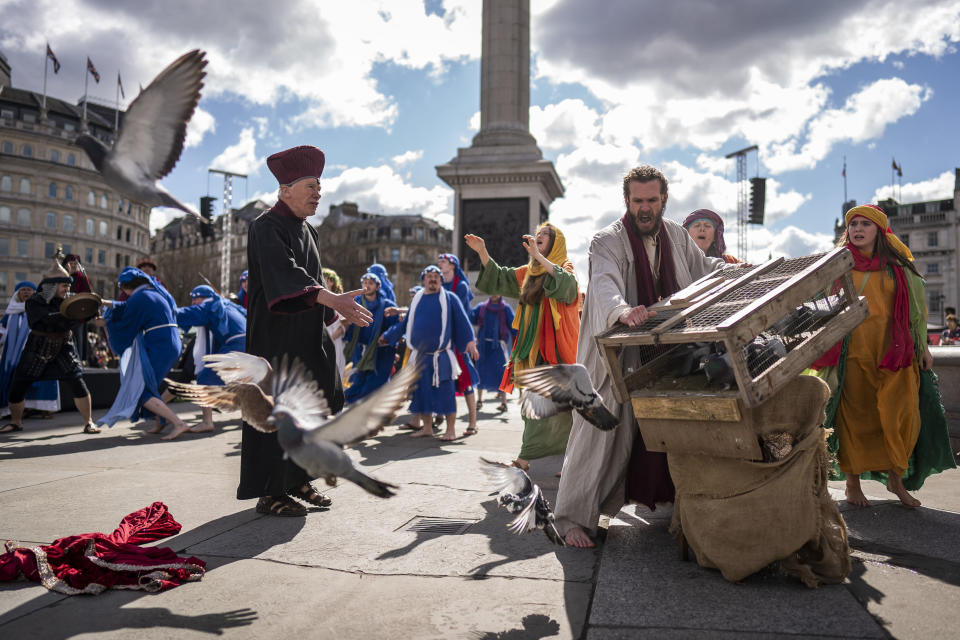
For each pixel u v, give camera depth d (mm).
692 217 5543
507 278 5453
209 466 5727
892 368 4004
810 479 2883
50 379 7871
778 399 2990
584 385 2662
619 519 4012
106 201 91750
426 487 4824
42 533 3691
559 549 3400
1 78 83688
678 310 3271
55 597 2781
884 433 4051
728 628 2408
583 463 3584
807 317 3236
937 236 86188
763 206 39125
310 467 1662
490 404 11672
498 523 3869
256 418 2102
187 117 2490
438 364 7211
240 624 2508
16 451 6547
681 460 3111
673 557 3254
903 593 2742
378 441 7238
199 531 3746
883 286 4125
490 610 2619
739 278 3352
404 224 100875
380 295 8461
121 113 2445
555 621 2510
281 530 3758
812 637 2324
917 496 4633
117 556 3008
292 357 4117
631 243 3875
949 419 6484
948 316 18656
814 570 2895
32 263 84500
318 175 4246
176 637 2398
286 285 3814
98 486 4922
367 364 8250
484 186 19156
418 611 2615
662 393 3039
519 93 21469
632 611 2572
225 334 7953
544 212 20641
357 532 3711
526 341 5383
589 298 3758
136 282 7691
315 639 2375
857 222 4172
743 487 2906
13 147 83125
